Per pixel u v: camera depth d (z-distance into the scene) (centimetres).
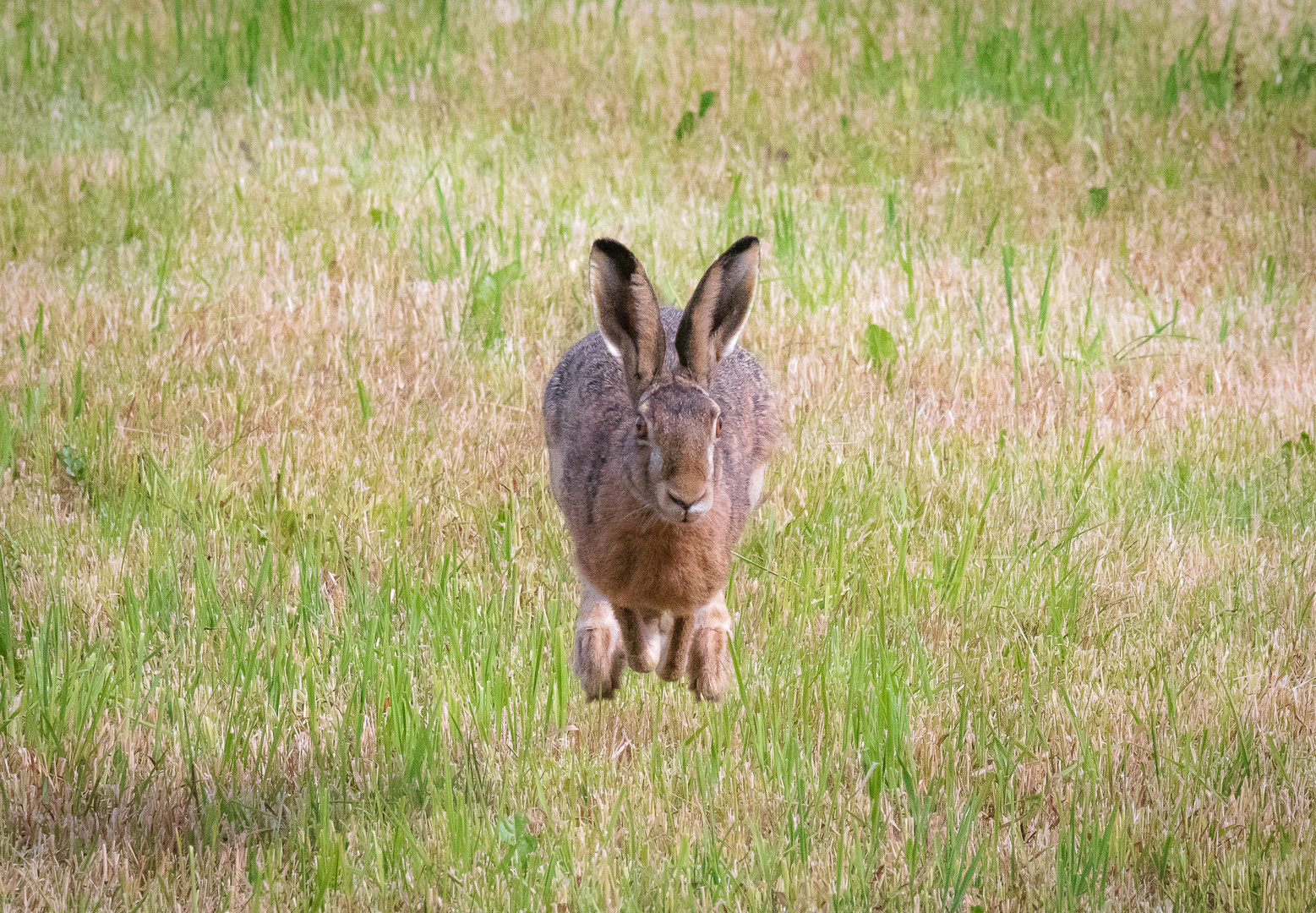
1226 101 3412
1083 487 1978
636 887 1167
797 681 1507
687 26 3862
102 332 2312
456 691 1471
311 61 3512
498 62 3622
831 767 1373
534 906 1148
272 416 2097
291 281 2538
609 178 3038
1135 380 2353
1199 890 1192
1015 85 3453
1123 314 2555
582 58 3659
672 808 1302
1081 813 1315
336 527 1819
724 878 1178
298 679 1509
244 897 1171
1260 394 2298
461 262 2627
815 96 3453
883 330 2295
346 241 2691
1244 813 1305
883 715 1398
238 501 1870
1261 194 3062
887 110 3362
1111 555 1817
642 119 3344
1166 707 1493
